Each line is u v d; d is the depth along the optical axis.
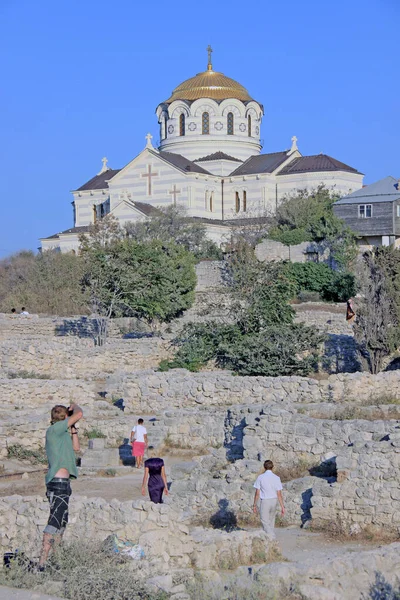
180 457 37.97
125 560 20.23
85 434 41.44
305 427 33.16
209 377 48.06
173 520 21.14
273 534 25.05
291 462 32.94
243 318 65.25
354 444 28.86
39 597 18.12
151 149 156.62
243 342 59.91
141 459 37.22
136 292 79.25
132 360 59.59
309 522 27.75
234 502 28.77
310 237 105.56
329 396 46.12
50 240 159.25
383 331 58.22
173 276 83.94
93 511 21.56
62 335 71.94
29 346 55.19
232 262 92.19
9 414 40.47
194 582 19.42
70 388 46.09
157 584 18.98
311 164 156.50
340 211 116.88
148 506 21.19
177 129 167.12
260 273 71.12
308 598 18.98
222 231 144.25
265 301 67.56
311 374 58.19
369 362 58.84
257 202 154.75
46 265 104.06
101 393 51.06
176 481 29.86
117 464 37.72
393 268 61.47
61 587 18.94
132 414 47.44
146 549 20.72
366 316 58.84
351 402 45.25
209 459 34.66
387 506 27.20
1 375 52.78
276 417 33.81
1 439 38.19
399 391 47.56
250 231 123.88
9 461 37.53
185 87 168.88
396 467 27.48
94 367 57.56
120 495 31.64
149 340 61.78
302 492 28.66
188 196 153.50
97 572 19.25
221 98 165.38
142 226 133.88
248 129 167.25
